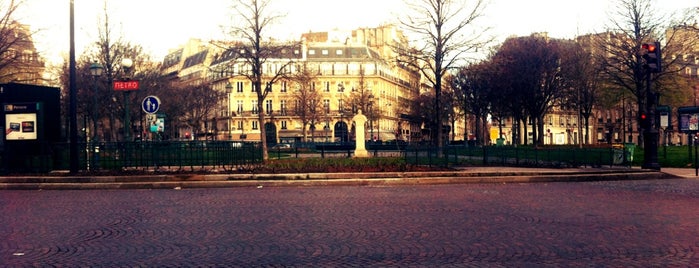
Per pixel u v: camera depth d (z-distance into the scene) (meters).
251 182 18.84
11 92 22.17
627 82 48.06
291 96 80.25
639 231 9.36
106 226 10.24
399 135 88.62
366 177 20.22
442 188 17.55
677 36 49.28
